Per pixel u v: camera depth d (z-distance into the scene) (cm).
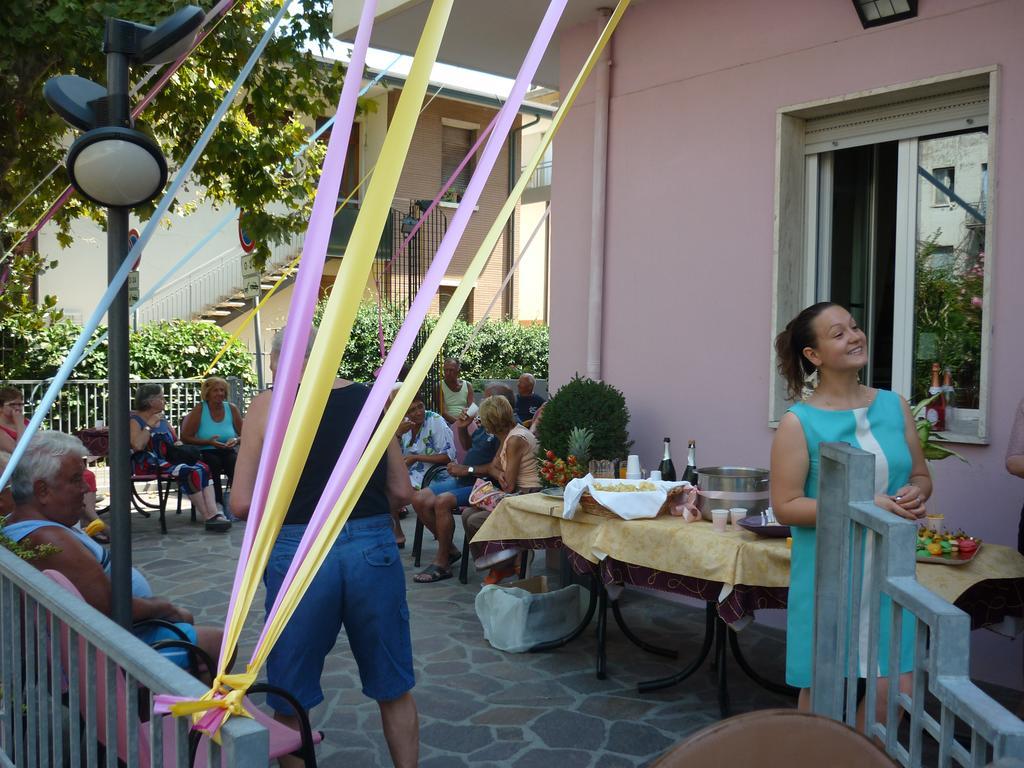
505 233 1883
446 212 1747
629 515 407
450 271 1773
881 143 486
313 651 276
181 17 268
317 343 156
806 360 280
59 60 718
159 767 157
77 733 215
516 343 1852
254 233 855
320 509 158
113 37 269
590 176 600
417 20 615
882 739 195
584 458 509
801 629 261
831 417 263
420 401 768
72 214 956
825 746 139
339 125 166
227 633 152
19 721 248
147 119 835
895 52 452
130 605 273
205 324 1477
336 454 277
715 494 399
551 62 687
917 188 472
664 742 362
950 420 449
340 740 365
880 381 497
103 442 802
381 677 286
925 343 471
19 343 1259
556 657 460
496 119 158
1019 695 404
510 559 535
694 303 545
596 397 552
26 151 845
